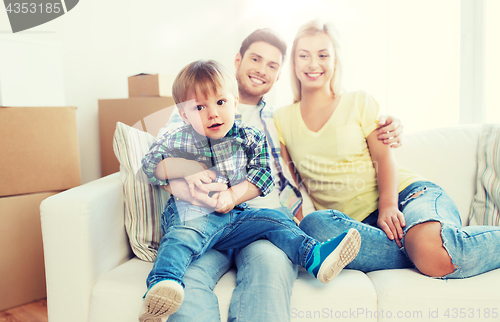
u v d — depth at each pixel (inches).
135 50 79.0
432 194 39.2
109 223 37.1
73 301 32.8
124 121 67.8
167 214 37.1
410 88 62.8
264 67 49.9
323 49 46.3
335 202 45.8
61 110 50.7
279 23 67.7
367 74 62.2
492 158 45.3
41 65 49.8
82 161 71.1
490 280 31.2
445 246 31.3
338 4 63.1
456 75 62.1
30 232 49.8
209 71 37.1
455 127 50.5
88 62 70.9
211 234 34.8
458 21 61.5
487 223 43.7
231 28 85.7
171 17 84.7
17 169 47.8
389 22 61.9
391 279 32.2
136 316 31.1
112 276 34.2
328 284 31.9
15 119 47.2
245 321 28.5
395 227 37.2
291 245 34.0
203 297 29.7
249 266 32.2
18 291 49.4
